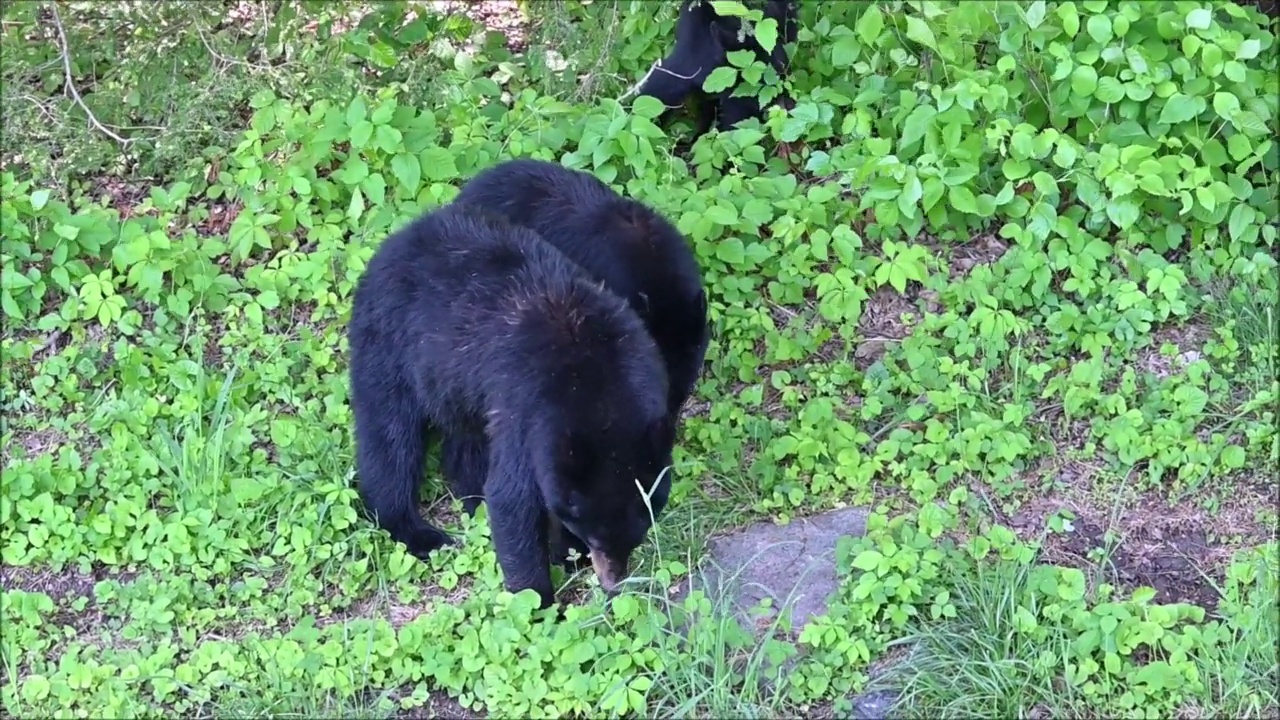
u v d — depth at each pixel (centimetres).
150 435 508
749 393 533
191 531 468
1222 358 549
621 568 425
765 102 634
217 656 425
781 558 469
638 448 414
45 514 468
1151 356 554
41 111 586
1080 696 415
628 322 440
